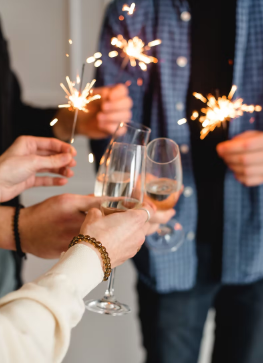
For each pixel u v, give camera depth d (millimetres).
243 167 1600
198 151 1824
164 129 1837
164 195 1289
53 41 2855
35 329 731
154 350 1913
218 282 1895
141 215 957
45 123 1862
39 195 2914
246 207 1820
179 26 1800
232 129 1781
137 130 1257
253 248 1827
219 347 1997
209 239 1868
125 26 1868
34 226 1162
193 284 1877
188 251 1850
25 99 2932
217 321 2018
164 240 1595
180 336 1903
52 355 759
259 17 1753
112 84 1908
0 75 1575
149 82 1868
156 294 1894
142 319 1965
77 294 783
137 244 953
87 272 822
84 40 2840
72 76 2871
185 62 1806
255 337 1892
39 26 2848
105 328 2561
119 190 1097
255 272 1851
